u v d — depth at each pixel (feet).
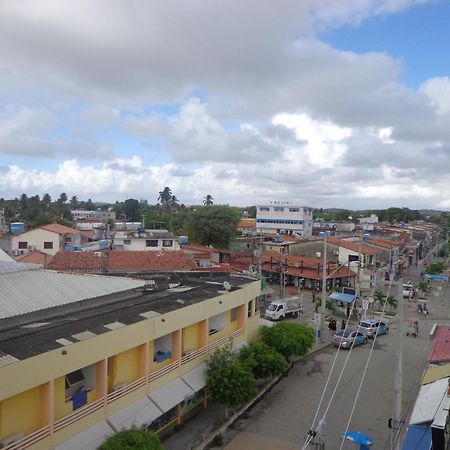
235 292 100.37
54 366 57.31
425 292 226.99
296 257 246.68
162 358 79.77
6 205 584.40
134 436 60.29
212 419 83.92
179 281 116.16
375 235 370.94
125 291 92.94
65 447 58.29
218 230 297.33
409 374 111.34
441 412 60.54
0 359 53.83
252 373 88.69
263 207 453.99
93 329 67.92
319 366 116.26
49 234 245.24
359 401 94.53
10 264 84.79
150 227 421.59
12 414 54.49
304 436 78.84
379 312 185.57
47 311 77.92
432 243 488.02
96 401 64.08
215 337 95.61
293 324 114.73
